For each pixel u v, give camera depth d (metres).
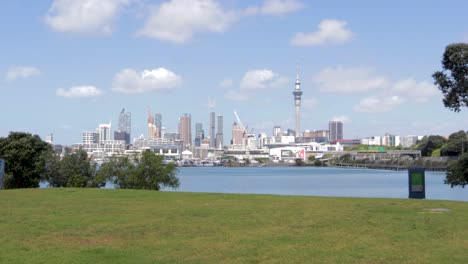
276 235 21.09
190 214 27.59
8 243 19.44
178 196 38.78
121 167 79.12
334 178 198.00
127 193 41.34
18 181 79.44
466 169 51.81
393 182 160.00
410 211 28.61
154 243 19.55
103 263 16.30
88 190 44.53
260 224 24.05
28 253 17.67
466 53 49.91
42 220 25.34
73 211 29.09
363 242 19.58
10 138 78.88
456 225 23.34
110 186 94.31
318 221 24.84
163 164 80.56
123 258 17.03
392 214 27.30
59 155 86.50
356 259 16.88
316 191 113.06
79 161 83.62
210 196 38.81
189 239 20.34
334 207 30.78
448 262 16.41
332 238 20.42
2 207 31.22
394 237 20.55
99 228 22.92
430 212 27.88
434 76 53.34
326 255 17.44
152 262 16.52
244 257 17.25
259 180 184.00
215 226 23.47
